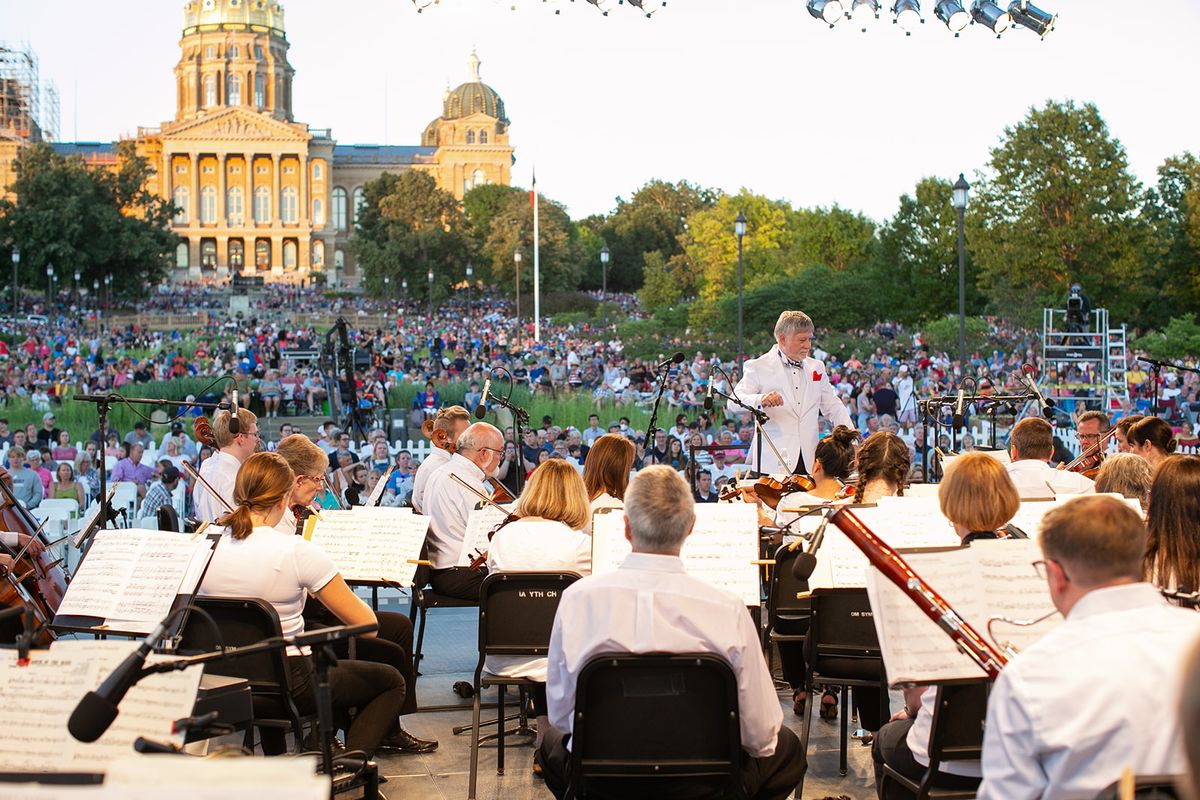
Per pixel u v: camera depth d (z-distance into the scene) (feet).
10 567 20.97
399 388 99.25
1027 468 24.82
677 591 13.79
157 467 51.85
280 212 437.17
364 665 18.49
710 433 73.51
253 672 16.52
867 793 18.84
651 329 196.03
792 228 263.29
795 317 31.60
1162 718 9.66
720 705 13.73
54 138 401.08
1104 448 30.58
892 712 23.00
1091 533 10.19
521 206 334.44
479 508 23.04
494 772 20.08
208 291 366.63
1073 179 150.51
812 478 25.89
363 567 21.97
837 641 18.65
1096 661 9.86
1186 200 172.24
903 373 90.38
